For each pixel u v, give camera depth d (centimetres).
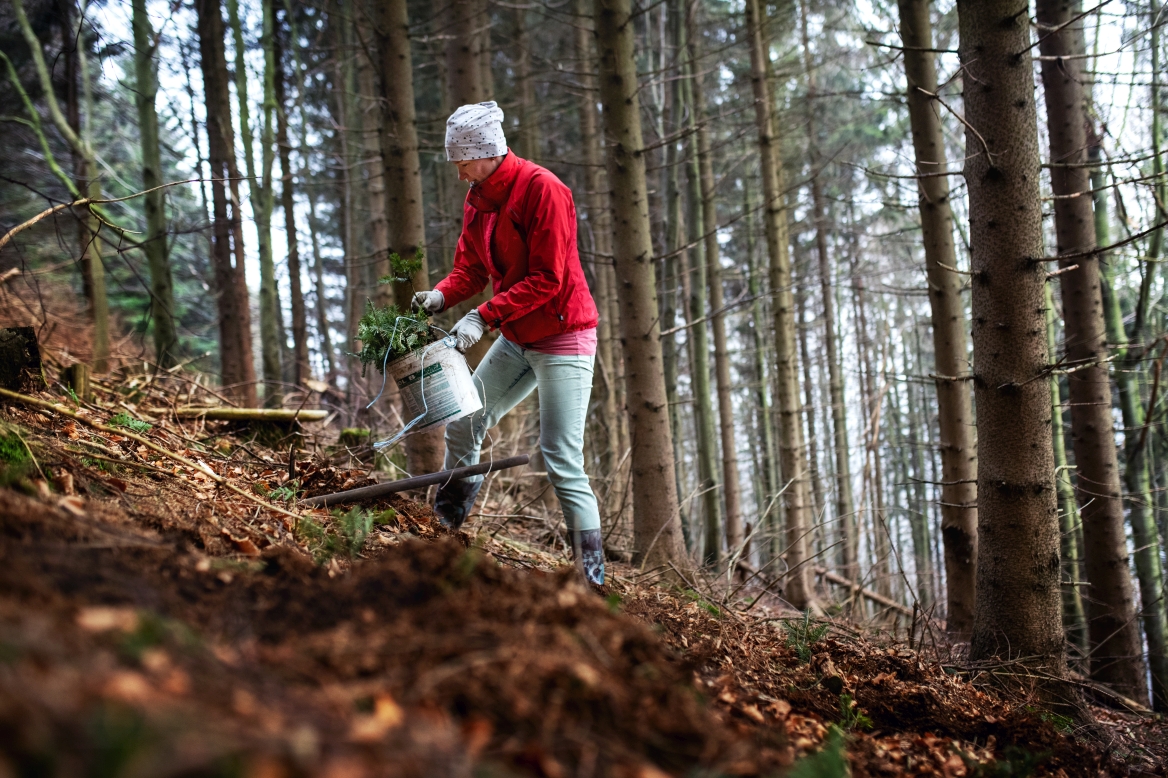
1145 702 632
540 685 168
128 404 542
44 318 614
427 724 147
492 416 393
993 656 412
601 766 157
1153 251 758
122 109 1245
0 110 1120
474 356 615
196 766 111
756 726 235
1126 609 646
